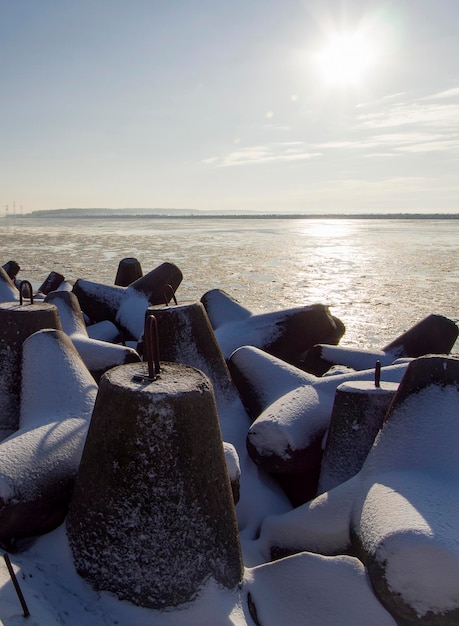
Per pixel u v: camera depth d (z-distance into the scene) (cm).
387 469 243
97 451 203
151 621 190
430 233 4297
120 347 406
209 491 203
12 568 183
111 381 205
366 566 198
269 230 5012
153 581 193
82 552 202
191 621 190
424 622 182
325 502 246
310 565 204
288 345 539
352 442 286
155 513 194
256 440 308
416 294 1248
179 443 196
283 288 1327
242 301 1148
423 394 254
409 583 184
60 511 226
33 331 326
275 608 203
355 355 480
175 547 194
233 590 203
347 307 1091
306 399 331
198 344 378
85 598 195
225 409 373
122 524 195
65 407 272
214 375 377
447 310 1059
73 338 418
